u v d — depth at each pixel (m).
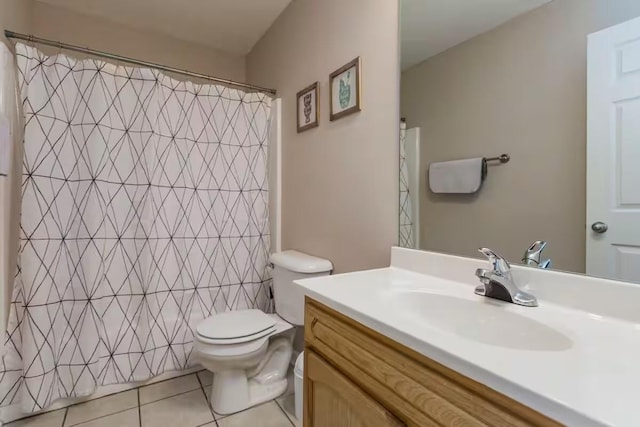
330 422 0.94
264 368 1.83
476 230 1.09
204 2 2.13
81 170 1.68
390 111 1.34
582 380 0.50
